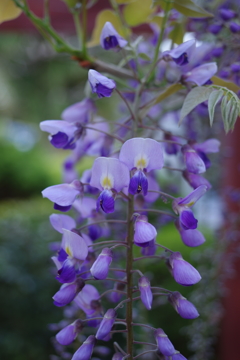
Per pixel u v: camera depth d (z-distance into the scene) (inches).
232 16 17.3
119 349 13.3
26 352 37.2
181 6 15.2
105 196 12.5
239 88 14.1
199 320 22.9
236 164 24.7
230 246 23.2
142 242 12.0
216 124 21.3
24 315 39.2
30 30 25.3
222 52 17.2
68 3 17.1
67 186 13.3
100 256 12.5
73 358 12.8
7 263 40.9
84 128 14.1
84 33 17.0
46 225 48.5
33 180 95.5
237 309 25.6
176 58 13.7
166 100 20.3
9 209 62.1
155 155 12.6
